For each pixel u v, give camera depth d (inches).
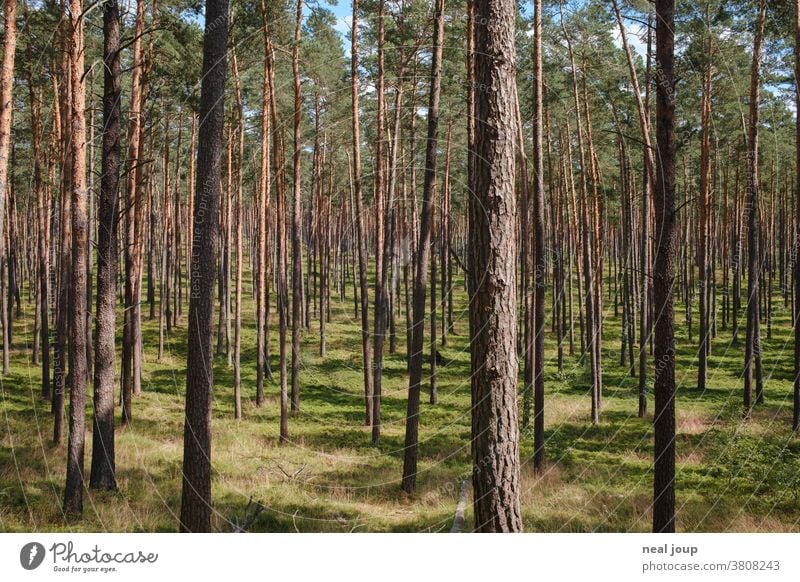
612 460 701.3
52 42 700.7
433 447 776.3
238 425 838.5
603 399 1033.5
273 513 489.1
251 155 1163.3
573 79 924.6
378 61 848.3
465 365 1255.5
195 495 344.5
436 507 537.6
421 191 1556.3
